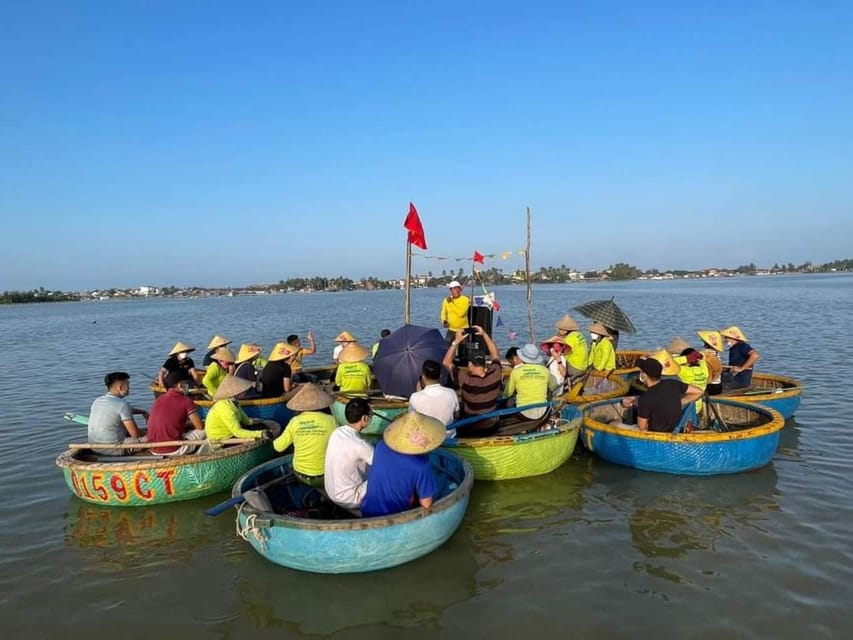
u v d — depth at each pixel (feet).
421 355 33.94
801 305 152.97
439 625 16.55
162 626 16.97
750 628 15.87
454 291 46.68
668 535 21.47
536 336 98.53
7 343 113.70
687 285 451.12
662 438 26.94
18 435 39.04
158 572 20.11
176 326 158.30
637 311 145.38
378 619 16.96
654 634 15.79
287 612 17.44
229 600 18.24
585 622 16.43
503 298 272.51
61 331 148.25
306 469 22.71
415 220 44.32
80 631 16.81
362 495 20.67
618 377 40.96
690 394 28.91
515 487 26.61
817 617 16.25
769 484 25.98
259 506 19.86
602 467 28.91
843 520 22.16
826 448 30.78
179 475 25.38
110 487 25.14
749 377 38.63
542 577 18.88
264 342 105.09
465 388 29.32
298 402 23.59
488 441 26.11
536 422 30.40
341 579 19.12
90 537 22.94
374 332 118.52
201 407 37.27
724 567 19.07
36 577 19.90
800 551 19.89
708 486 26.00
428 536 19.34
